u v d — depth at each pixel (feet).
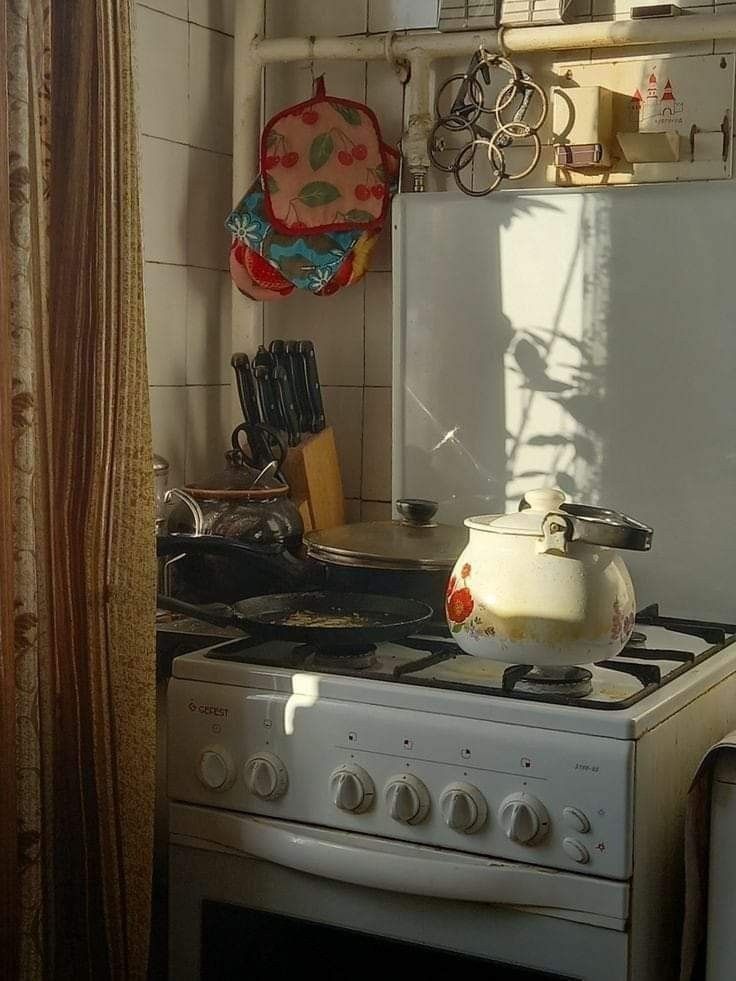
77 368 5.10
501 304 6.64
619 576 4.95
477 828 4.81
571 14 6.88
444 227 6.74
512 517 5.07
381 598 5.85
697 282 6.19
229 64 7.61
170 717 5.42
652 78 6.70
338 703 5.07
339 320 7.63
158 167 7.13
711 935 4.75
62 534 5.08
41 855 5.07
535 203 6.51
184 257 7.36
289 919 5.24
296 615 5.79
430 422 6.87
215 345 7.64
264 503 6.67
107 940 5.30
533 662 4.83
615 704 4.72
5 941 4.87
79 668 5.16
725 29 6.41
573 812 4.62
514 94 6.86
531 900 4.70
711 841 4.75
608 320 6.40
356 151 7.18
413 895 4.94
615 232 6.34
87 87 5.09
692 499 6.30
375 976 5.08
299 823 5.18
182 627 6.15
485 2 6.89
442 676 5.26
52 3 4.97
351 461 7.67
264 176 7.22
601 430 6.47
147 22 6.98
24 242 4.81
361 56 7.18
